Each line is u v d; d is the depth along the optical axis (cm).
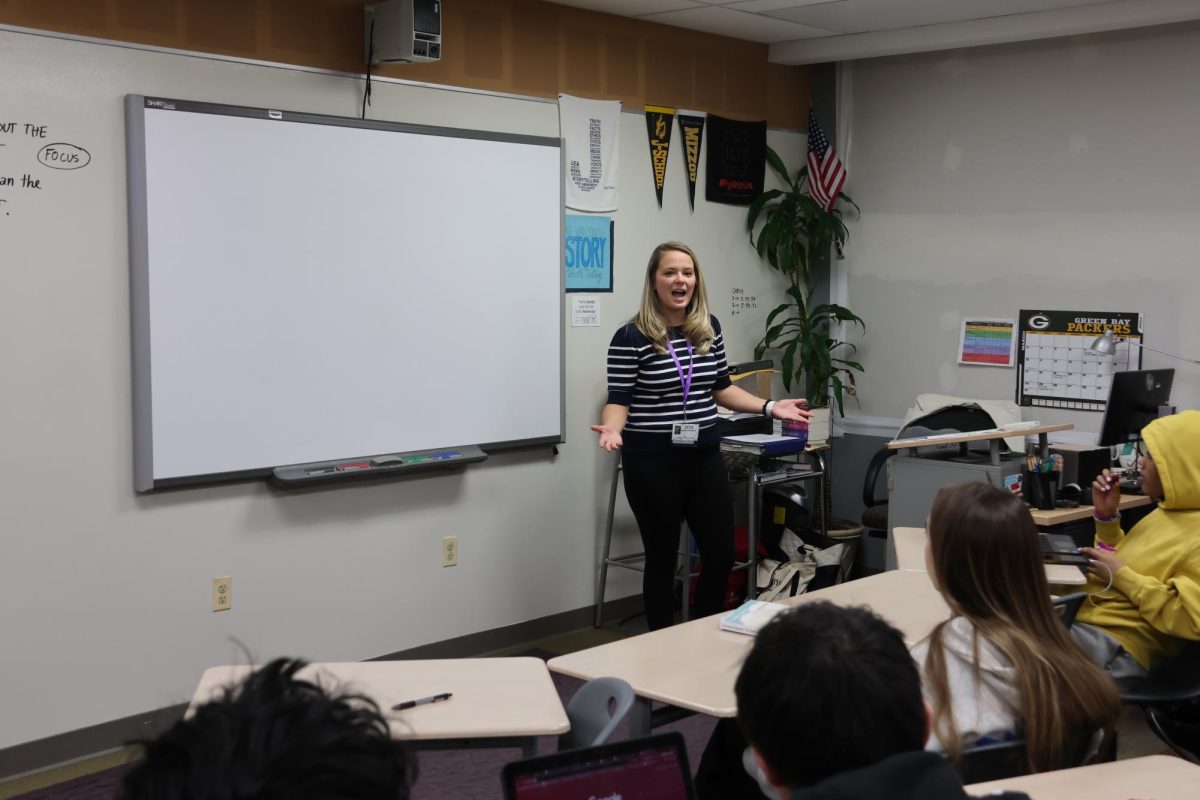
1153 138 495
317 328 400
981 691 190
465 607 461
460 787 347
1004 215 545
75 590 350
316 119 393
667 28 521
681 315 421
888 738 104
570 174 481
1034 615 196
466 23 442
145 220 354
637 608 533
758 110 574
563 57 478
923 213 574
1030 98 532
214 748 60
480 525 463
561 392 481
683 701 225
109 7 346
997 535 195
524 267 463
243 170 376
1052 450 470
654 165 521
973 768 187
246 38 378
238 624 389
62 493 346
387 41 399
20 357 335
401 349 424
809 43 561
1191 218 487
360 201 408
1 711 337
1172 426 316
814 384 587
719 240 559
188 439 369
